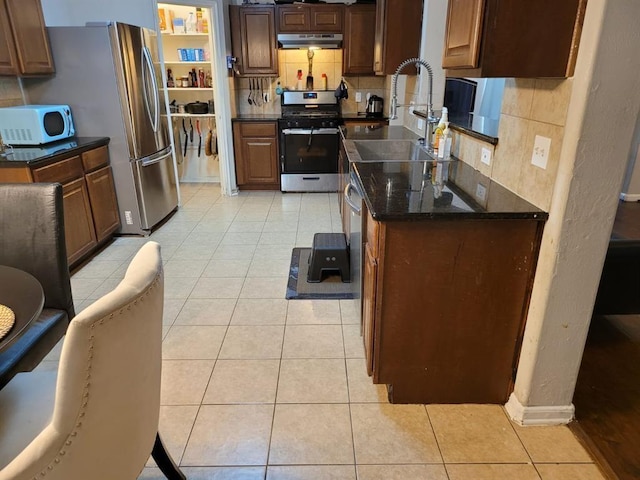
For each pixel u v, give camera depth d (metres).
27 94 3.38
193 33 4.80
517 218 1.49
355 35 4.71
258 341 2.25
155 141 3.85
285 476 1.49
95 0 3.80
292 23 4.66
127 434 0.99
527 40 1.32
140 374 0.99
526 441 1.63
